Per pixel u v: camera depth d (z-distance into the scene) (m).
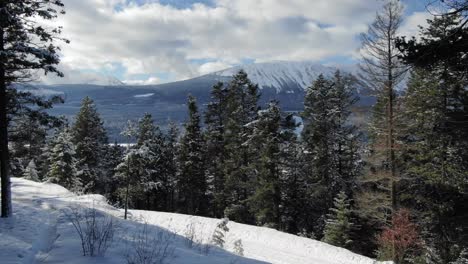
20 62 14.23
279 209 38.16
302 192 40.59
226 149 45.94
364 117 24.88
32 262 7.55
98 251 7.68
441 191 24.91
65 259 7.20
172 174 55.91
